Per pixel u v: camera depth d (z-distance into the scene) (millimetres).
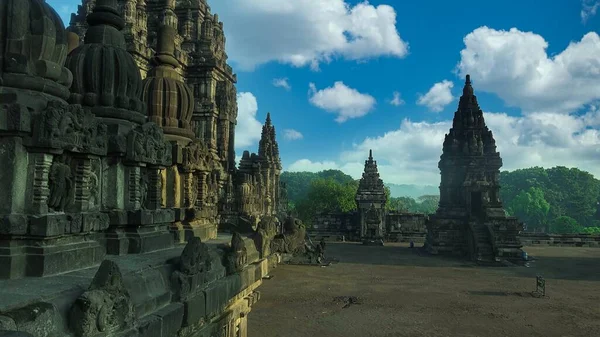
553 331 15352
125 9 31031
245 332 10172
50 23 6027
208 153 13352
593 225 102125
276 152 51531
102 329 4445
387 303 19188
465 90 44281
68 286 4812
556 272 29578
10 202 5430
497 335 14828
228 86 39125
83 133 6309
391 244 49812
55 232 5512
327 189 78312
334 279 25156
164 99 12281
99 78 7840
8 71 5688
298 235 31812
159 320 5465
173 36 13359
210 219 13289
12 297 4223
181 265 6605
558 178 109625
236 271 8586
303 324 15602
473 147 40688
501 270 30297
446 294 21453
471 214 39219
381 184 53469
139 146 7898
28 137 5535
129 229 7973
